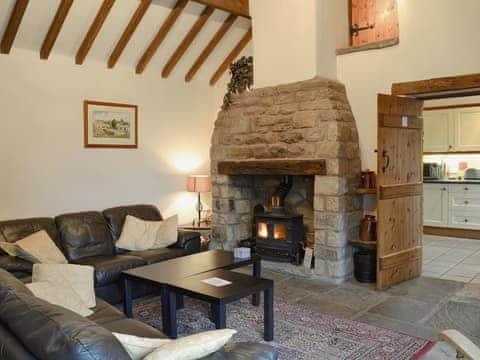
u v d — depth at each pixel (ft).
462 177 24.77
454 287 15.06
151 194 22.20
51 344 4.91
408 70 15.98
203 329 11.68
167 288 10.68
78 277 10.08
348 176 16.19
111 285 13.47
